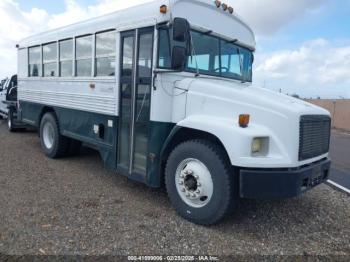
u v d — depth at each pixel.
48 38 7.53
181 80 4.69
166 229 4.07
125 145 5.28
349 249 3.77
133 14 5.05
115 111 5.40
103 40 5.74
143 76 4.88
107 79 5.58
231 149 3.84
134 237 3.81
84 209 4.57
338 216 4.78
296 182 3.81
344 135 17.58
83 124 6.36
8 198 4.84
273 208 4.95
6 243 3.53
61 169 6.64
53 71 7.47
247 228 4.22
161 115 4.66
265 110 3.97
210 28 5.06
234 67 5.64
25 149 8.50
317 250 3.72
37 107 8.19
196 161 4.27
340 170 8.23
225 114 4.26
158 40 4.62
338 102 22.23
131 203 4.89
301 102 4.50
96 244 3.60
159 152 4.72
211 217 4.11
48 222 4.09
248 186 3.82
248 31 5.95
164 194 5.37
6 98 11.89
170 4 4.51
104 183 5.82
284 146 3.86
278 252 3.63
